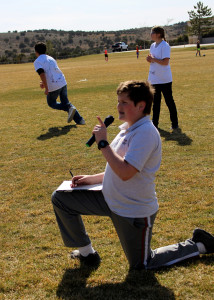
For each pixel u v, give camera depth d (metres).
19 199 4.18
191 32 72.81
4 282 2.65
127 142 2.40
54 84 7.44
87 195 2.61
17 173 5.03
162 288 2.46
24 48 150.62
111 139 6.44
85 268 2.77
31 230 3.44
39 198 4.19
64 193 2.63
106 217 3.62
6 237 3.33
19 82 19.69
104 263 2.82
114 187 2.44
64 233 2.74
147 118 2.42
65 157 5.63
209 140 6.06
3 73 29.84
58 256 2.98
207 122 7.30
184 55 38.03
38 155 5.80
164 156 5.38
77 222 2.71
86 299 2.41
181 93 11.27
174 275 2.59
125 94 2.35
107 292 2.46
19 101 12.03
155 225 3.38
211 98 10.04
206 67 20.39
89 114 8.95
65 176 4.84
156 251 2.67
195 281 2.51
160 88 6.73
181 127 7.02
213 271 2.61
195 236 2.74
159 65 6.57
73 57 69.62
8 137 7.07
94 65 32.06
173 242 3.07
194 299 2.35
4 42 156.75
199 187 4.21
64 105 7.84
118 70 23.05
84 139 6.64
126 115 2.41
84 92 13.17
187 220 3.44
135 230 2.46
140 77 17.41
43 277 2.69
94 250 2.87
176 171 4.76
